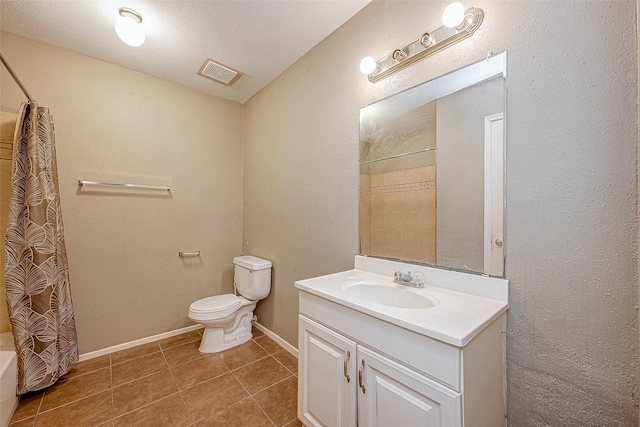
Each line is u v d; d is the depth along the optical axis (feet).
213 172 8.89
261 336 8.09
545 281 3.21
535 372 3.28
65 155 6.49
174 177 8.11
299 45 6.48
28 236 5.20
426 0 4.36
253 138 8.95
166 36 6.07
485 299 3.63
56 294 5.55
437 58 4.26
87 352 6.79
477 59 3.80
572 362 3.03
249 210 9.15
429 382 2.78
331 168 6.08
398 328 3.05
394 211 4.87
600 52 2.84
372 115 5.23
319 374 4.09
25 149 5.40
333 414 3.83
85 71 6.74
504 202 3.53
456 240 4.04
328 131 6.14
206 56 6.84
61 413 4.88
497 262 3.61
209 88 8.48
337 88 5.92
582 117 2.95
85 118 6.73
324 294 3.98
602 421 2.85
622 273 2.73
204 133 8.70
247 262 7.89
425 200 4.42
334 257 6.02
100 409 5.00
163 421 4.73
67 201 6.53
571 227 3.03
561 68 3.09
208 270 8.80
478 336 2.86
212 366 6.45
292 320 7.16
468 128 3.89
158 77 7.81
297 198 7.04
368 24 5.27
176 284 8.17
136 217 7.49
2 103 5.74
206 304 7.22
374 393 3.30
